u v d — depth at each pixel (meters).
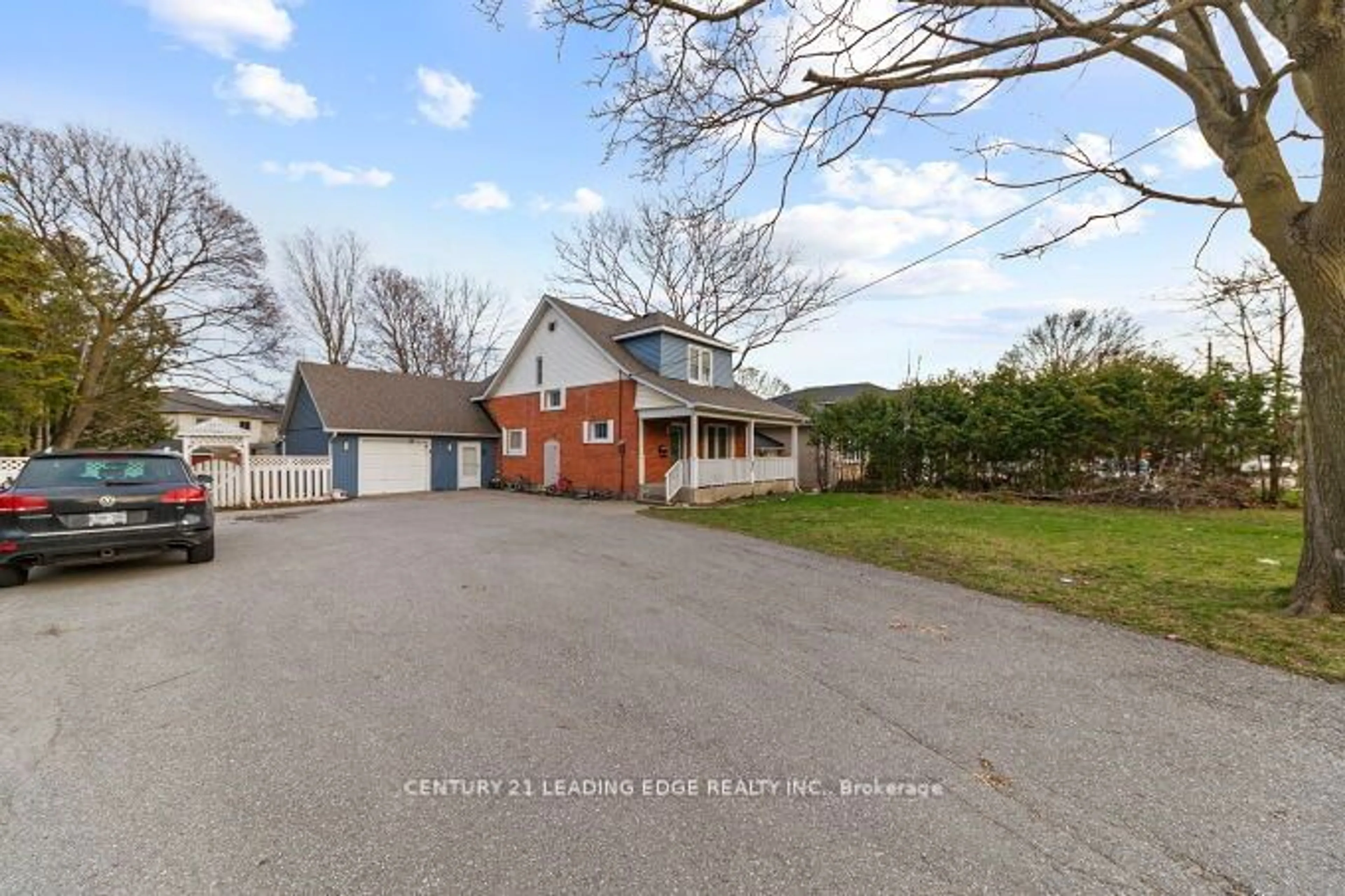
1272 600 4.95
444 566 6.88
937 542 8.38
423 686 3.37
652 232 16.42
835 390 34.78
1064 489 15.81
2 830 2.07
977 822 2.11
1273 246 4.55
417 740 2.73
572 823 2.11
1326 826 2.07
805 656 3.88
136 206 19.39
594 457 18.81
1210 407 13.83
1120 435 14.79
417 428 20.47
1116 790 2.31
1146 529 9.70
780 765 2.51
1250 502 13.44
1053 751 2.63
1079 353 31.77
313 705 3.12
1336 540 4.42
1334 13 3.85
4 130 17.20
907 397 18.66
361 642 4.16
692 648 4.04
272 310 22.56
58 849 1.96
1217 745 2.67
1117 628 4.45
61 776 2.43
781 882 1.80
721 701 3.18
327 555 7.63
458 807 2.21
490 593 5.58
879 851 1.94
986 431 16.66
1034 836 2.02
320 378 20.33
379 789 2.33
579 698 3.20
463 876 1.83
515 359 21.84
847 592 5.62
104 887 1.79
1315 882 1.79
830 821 2.12
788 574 6.45
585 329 19.08
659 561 7.23
